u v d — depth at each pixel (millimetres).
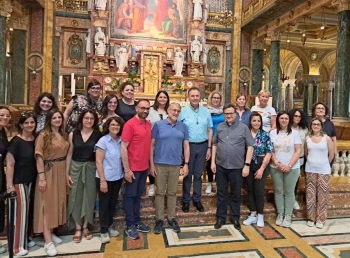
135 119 3906
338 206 5008
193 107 4523
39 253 3557
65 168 3812
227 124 4328
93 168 3881
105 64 13031
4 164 3566
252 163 4410
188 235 4102
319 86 20250
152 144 4125
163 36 13719
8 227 2850
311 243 3934
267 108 5023
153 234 4117
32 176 3586
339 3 8422
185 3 13922
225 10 14922
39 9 12461
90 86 4344
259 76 14516
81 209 3859
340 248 3803
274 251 3693
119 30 13328
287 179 4441
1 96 9758
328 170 4461
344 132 8094
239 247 3779
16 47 12266
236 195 4340
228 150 4230
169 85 12961
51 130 3660
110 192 3857
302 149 4793
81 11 13391
